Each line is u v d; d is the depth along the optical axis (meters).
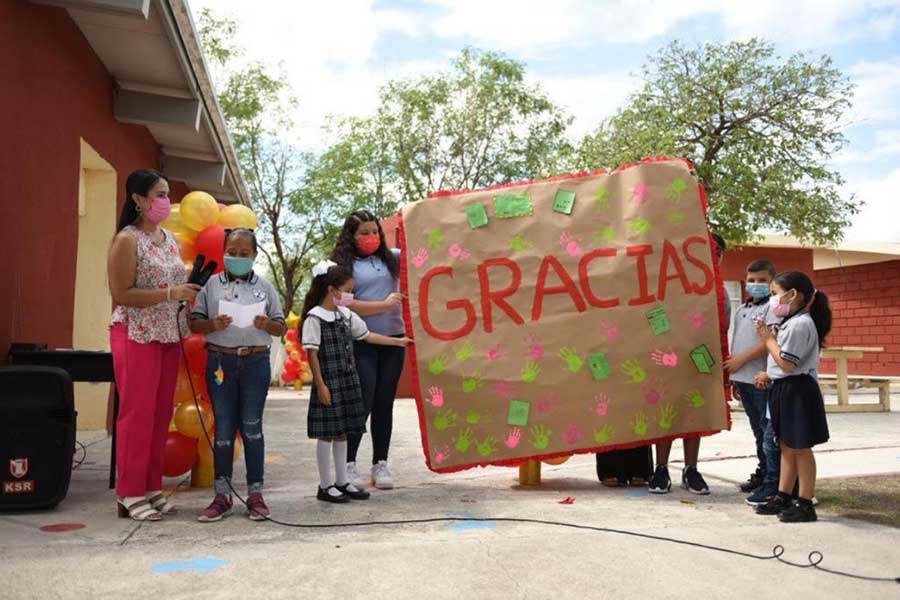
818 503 4.93
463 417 5.40
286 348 19.95
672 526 4.31
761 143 15.25
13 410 4.45
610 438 5.41
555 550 3.74
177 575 3.29
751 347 5.41
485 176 26.81
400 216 5.57
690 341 5.47
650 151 15.73
